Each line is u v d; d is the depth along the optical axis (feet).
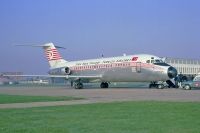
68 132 41.52
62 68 236.22
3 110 71.20
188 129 42.11
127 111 65.00
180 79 213.66
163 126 44.70
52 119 54.44
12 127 45.75
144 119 52.29
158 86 202.80
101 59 219.41
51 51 250.78
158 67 188.96
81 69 227.61
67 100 107.14
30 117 57.47
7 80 479.00
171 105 75.77
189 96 120.78
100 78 217.77
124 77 204.23
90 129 43.65
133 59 199.41
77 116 58.08
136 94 138.62
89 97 121.90
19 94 148.77
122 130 42.57
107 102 92.68
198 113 59.21
